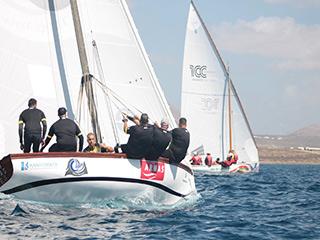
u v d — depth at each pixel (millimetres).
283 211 24188
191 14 70312
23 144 21219
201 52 70938
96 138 22172
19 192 19156
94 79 23812
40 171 18797
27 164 18703
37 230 17047
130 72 24281
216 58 71312
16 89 23078
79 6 24188
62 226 17656
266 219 21547
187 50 70625
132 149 19844
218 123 71812
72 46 23969
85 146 23234
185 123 21609
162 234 17391
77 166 19141
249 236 17875
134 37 24359
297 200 29219
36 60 23453
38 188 19047
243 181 48812
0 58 23109
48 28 23797
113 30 24344
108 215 19484
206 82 71375
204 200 27156
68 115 23500
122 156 19891
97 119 22312
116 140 23750
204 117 71375
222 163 68500
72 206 19891
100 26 24297
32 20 23656
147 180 20422
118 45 24312
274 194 33125
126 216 19625
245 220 21016
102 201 20047
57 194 19328
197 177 56719
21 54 23328
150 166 20453
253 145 72562
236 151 72562
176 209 22438
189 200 24125
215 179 52344
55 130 19953
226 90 71812
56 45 23766
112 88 24078
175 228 18422
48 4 23859
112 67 24203
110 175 19594
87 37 24172
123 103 24047
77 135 20328
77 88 23812
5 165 18781
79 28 22594
